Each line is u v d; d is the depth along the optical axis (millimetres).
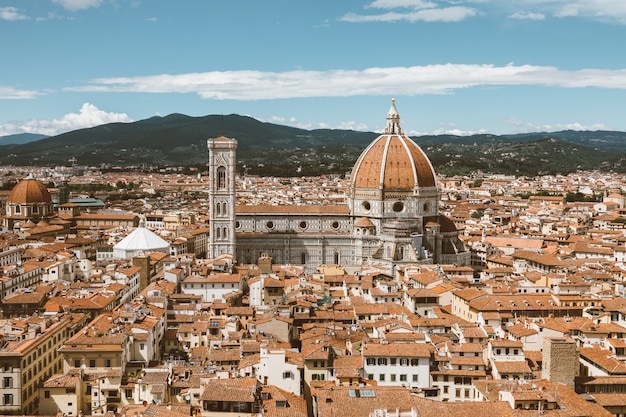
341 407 125188
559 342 142875
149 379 148000
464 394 149500
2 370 149250
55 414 147125
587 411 126438
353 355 161875
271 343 166125
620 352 161125
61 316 191000
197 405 138500
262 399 132750
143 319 182625
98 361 159500
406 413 120438
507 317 190750
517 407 124562
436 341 169625
